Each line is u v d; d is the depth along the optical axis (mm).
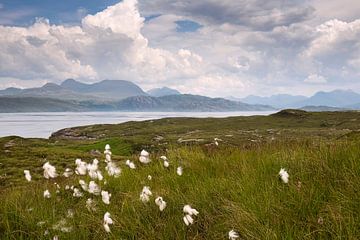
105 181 9453
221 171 9148
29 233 6949
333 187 6645
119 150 76812
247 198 6648
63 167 39156
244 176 7816
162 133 176750
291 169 8148
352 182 6367
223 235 5902
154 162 11242
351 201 5844
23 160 44156
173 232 6457
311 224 5539
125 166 11156
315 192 6480
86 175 10586
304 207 6113
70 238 6621
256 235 5543
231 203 6641
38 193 9234
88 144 86312
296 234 5422
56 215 7699
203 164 9867
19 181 29297
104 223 6312
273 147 11461
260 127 183750
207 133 150875
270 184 7184
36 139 114000
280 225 5754
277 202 6406
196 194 7594
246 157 10062
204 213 6867
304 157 8633
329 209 5734
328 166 7664
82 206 8117
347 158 7742
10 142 97625
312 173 7605
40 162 41969
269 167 8422
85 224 7004
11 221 7422
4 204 8273
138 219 6777
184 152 11469
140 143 82125
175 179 8938
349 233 5074
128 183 9500
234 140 98125
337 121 181375
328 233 5398
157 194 7867
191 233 6449
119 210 7605
